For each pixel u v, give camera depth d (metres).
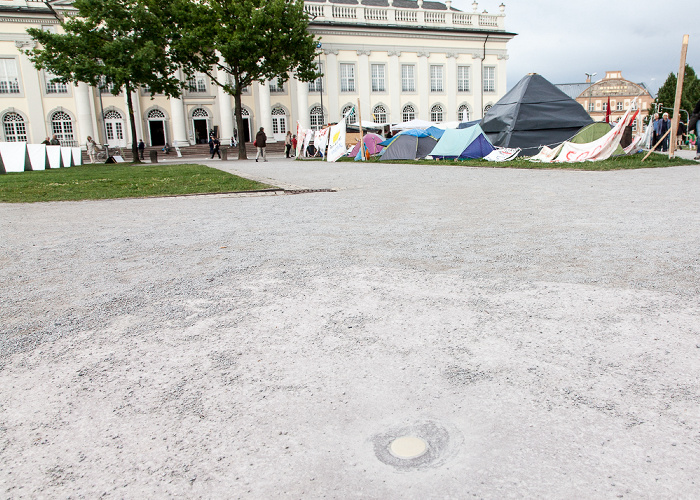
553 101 18.75
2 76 42.41
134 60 26.59
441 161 18.52
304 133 30.44
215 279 3.57
